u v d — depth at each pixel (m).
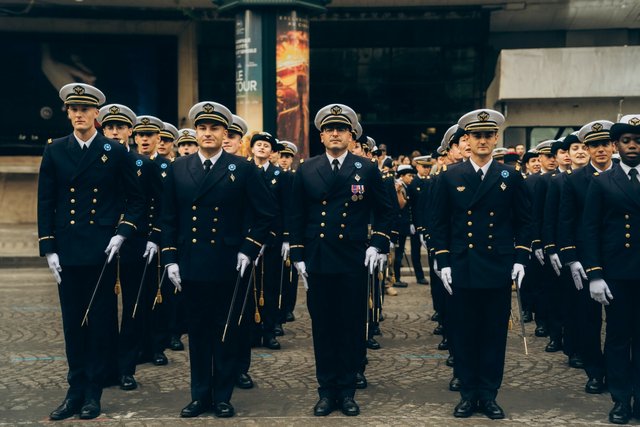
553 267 6.81
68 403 5.11
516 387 5.94
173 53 21.23
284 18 14.62
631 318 5.09
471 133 5.21
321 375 5.31
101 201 5.17
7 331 8.05
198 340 5.15
